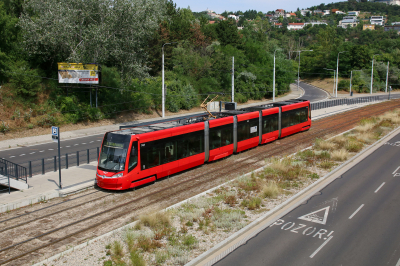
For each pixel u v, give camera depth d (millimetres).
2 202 14414
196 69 57094
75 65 35688
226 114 24531
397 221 12945
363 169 20469
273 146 26984
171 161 18562
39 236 11828
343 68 105250
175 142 18812
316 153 23609
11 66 33719
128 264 9789
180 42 59719
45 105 34875
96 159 23031
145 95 45969
